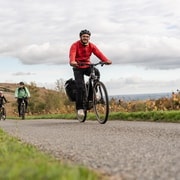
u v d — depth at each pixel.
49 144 6.39
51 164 3.74
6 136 7.75
